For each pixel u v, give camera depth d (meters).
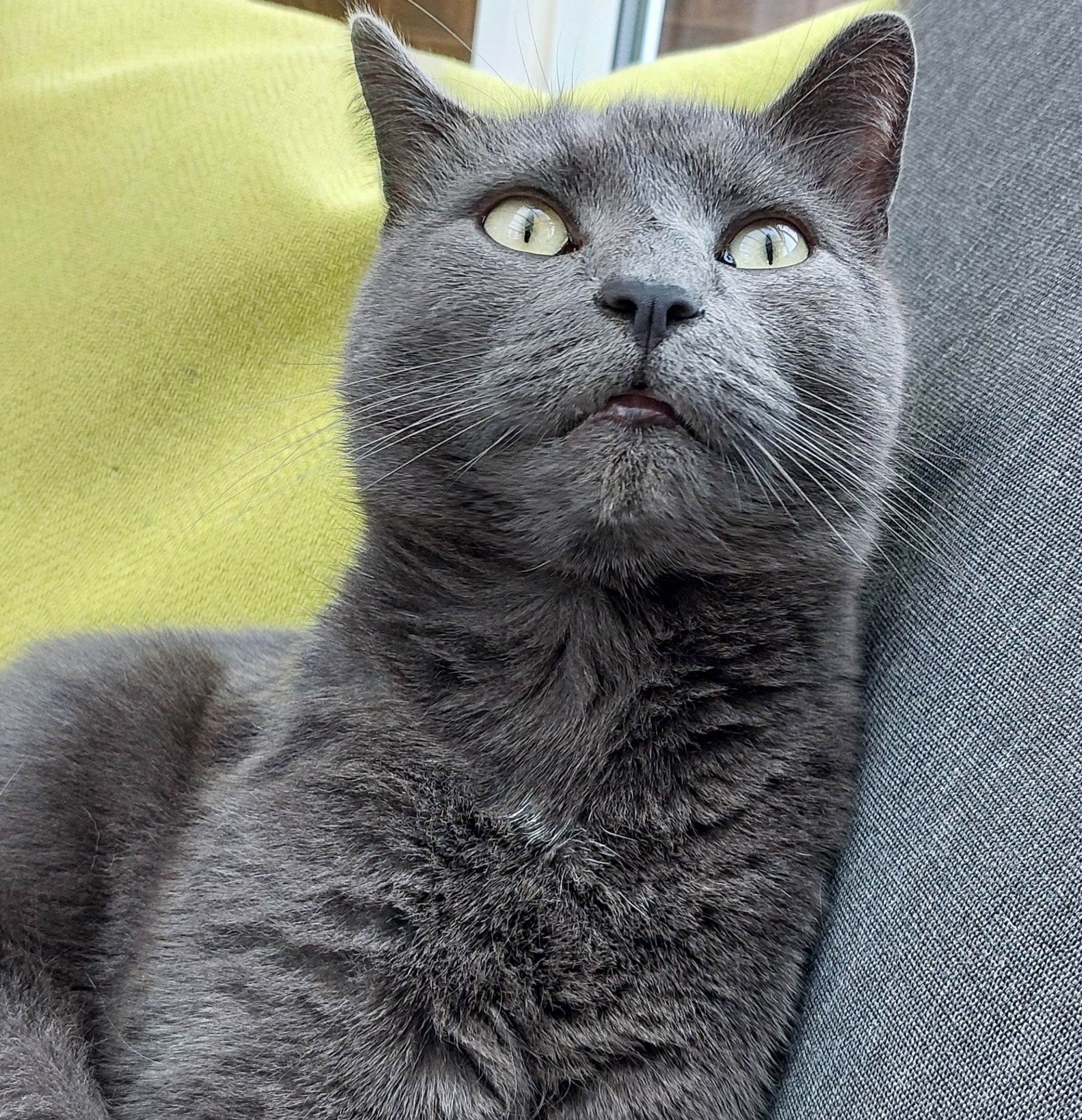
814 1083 0.18
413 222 0.24
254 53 0.38
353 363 0.23
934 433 0.23
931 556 0.22
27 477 0.36
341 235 0.35
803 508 0.21
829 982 0.19
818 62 0.24
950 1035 0.16
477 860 0.19
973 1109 0.16
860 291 0.23
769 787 0.20
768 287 0.21
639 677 0.21
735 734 0.21
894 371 0.23
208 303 0.35
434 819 0.20
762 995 0.19
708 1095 0.19
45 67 0.40
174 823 0.23
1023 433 0.21
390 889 0.19
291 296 0.35
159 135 0.37
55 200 0.37
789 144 0.24
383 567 0.23
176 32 0.40
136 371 0.35
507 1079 0.18
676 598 0.21
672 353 0.19
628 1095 0.19
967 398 0.23
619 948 0.19
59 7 0.41
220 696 0.25
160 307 0.35
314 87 0.38
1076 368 0.20
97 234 0.37
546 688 0.21
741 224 0.23
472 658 0.21
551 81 0.44
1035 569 0.19
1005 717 0.18
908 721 0.20
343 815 0.20
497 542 0.21
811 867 0.20
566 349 0.19
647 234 0.21
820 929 0.20
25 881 0.24
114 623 0.33
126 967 0.22
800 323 0.21
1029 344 0.22
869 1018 0.18
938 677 0.20
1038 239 0.23
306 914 0.19
